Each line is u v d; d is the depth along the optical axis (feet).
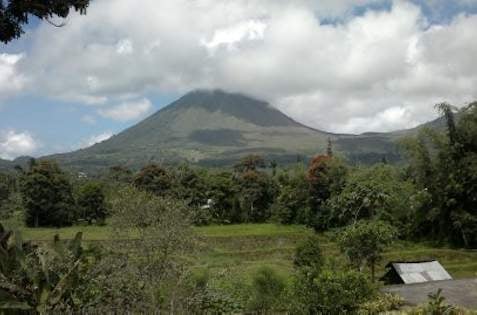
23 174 209.97
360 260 88.69
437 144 163.32
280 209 206.59
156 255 43.14
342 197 168.35
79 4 42.96
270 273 62.44
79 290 39.47
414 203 164.25
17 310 36.40
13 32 42.39
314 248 101.04
